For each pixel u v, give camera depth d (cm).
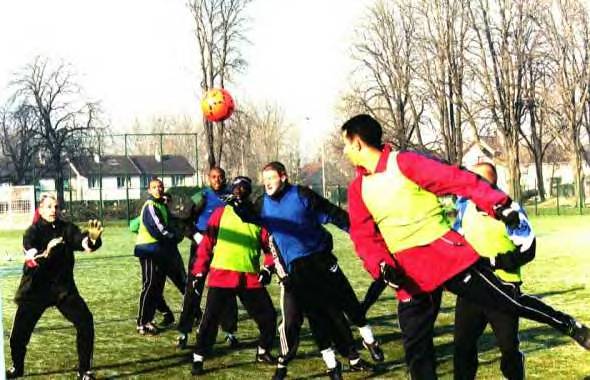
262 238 757
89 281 1667
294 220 673
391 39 5038
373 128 492
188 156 9038
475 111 4756
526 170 7394
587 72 4888
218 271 750
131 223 991
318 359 801
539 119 5484
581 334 517
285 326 694
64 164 5653
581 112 4934
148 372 764
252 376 736
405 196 482
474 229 568
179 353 857
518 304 503
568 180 7662
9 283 1672
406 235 487
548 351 806
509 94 4628
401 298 499
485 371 714
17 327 709
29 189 4516
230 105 952
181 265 988
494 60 4641
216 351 860
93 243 688
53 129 5488
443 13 4644
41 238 689
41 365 806
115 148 5459
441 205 493
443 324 978
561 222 3525
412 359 498
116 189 6378
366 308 840
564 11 4831
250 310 779
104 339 954
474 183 461
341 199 5575
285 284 680
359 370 734
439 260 484
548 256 1919
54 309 1247
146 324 984
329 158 8175
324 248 684
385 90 5131
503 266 560
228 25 5028
